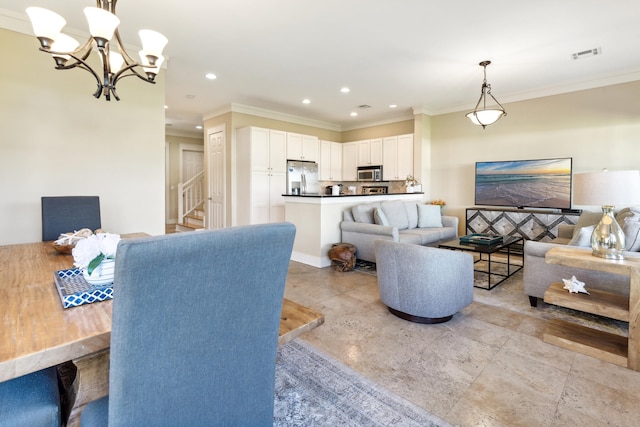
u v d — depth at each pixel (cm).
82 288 135
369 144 722
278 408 171
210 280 74
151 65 201
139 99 370
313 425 159
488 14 291
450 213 619
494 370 204
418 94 537
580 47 358
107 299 128
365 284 381
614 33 325
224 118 624
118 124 356
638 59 391
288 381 194
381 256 283
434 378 196
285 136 640
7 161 298
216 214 658
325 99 569
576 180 237
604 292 248
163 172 390
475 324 270
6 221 299
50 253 209
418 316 270
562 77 455
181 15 294
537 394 180
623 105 437
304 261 483
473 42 346
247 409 92
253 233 79
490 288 358
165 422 76
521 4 275
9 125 298
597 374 198
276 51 370
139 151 371
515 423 159
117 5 278
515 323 271
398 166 668
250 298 84
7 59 295
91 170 341
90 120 339
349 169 766
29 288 141
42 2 278
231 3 275
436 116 635
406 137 651
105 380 109
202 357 79
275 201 623
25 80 304
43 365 90
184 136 912
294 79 464
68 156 328
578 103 473
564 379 194
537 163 504
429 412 167
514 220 517
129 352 67
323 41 345
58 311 116
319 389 187
